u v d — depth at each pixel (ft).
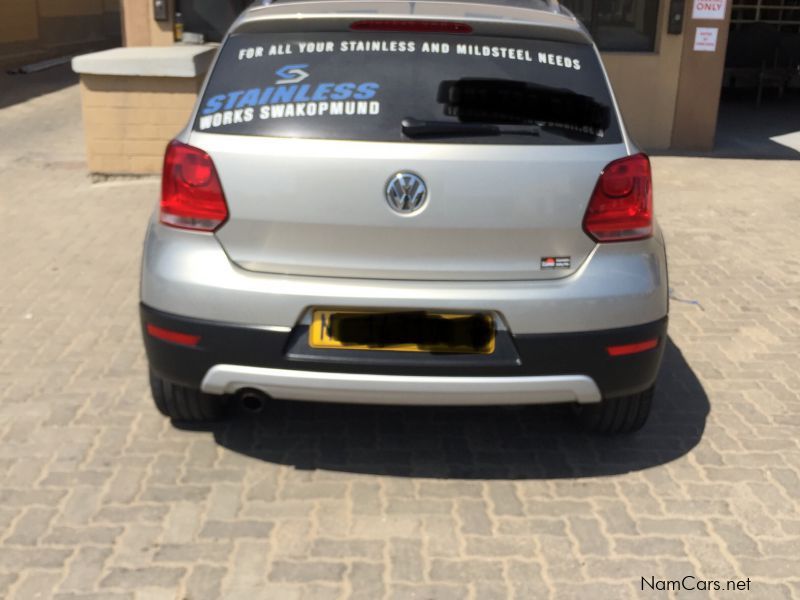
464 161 9.81
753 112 44.80
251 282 10.08
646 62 34.19
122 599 9.12
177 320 10.28
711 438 12.70
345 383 10.11
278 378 10.19
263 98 10.23
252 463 11.72
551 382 10.28
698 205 26.73
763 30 47.62
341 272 10.08
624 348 10.39
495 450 12.25
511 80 10.26
